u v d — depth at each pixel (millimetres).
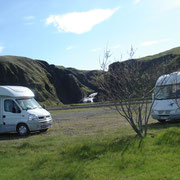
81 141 8648
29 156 7527
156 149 7004
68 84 132875
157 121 14547
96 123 15711
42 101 104750
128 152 6930
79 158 6816
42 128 13062
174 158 6199
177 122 13312
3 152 8211
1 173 6172
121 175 5461
